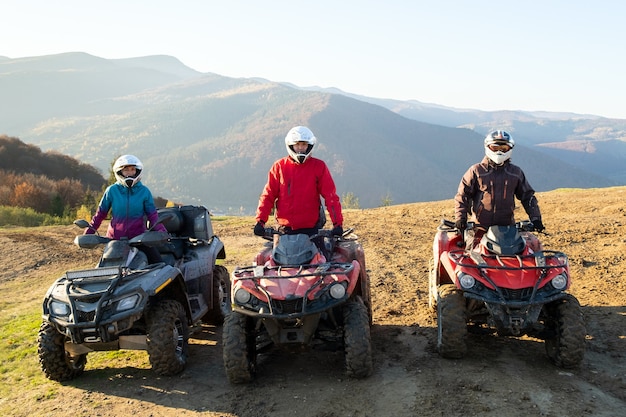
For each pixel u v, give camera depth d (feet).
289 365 21.27
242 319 19.52
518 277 19.40
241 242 55.16
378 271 37.09
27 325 31.09
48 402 19.60
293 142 20.79
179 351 21.80
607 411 16.17
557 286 19.17
